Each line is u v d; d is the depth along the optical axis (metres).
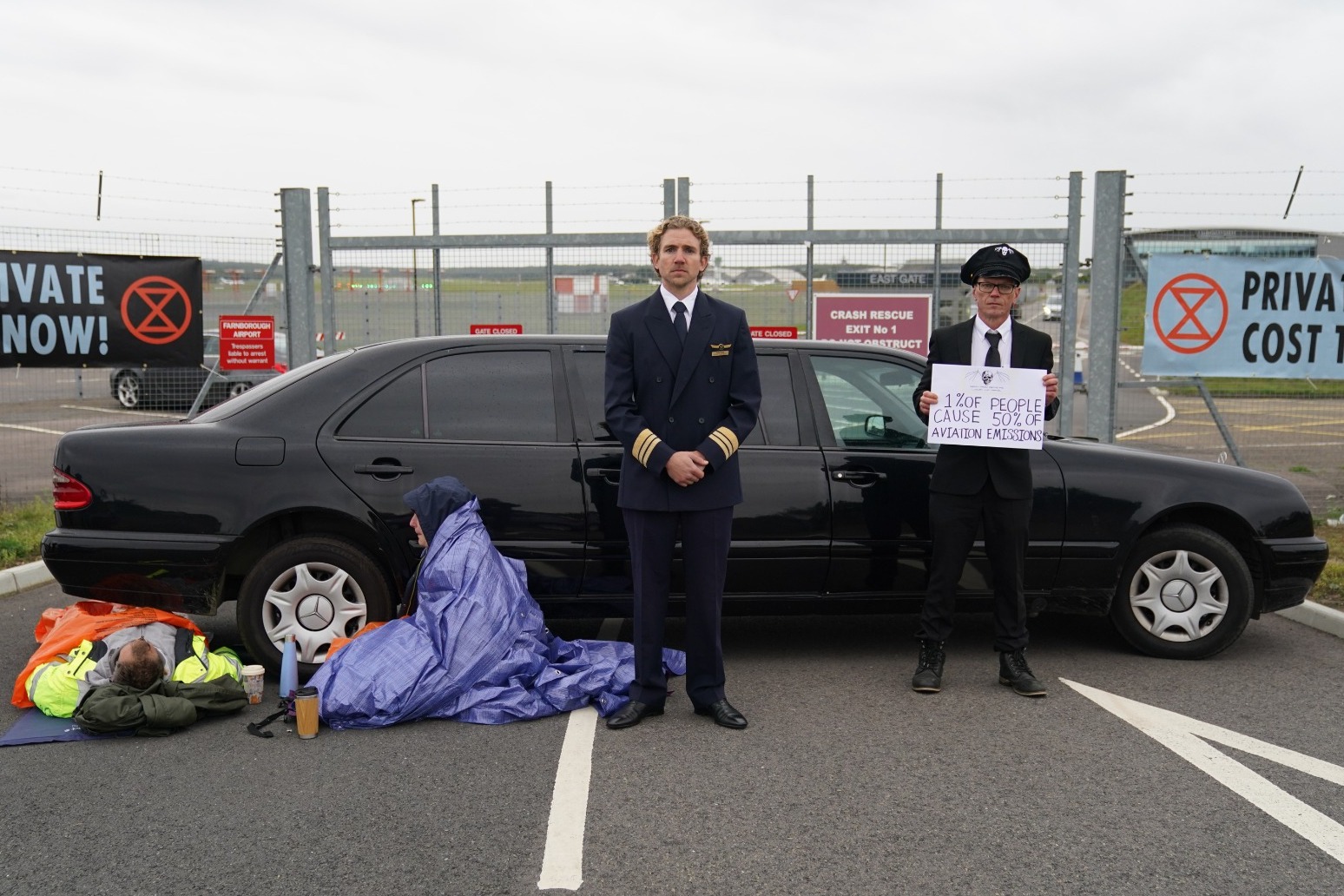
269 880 3.08
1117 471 5.36
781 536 5.12
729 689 4.91
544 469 5.01
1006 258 4.70
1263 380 10.09
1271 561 5.41
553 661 4.89
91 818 3.50
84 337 9.39
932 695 4.82
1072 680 5.07
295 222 11.29
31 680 4.47
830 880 3.08
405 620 4.59
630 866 3.17
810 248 10.88
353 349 5.30
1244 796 3.70
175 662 4.59
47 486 10.43
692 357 4.25
